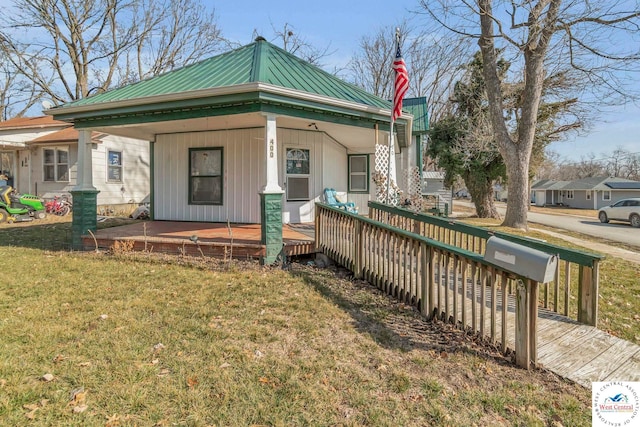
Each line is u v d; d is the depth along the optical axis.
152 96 5.76
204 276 5.05
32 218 11.79
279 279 4.95
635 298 5.11
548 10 10.48
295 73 6.74
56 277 4.99
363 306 4.11
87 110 6.45
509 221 12.42
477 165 17.16
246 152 8.50
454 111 20.38
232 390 2.45
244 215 8.62
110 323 3.46
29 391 2.35
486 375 2.78
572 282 5.87
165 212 9.32
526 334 2.87
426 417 2.28
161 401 2.31
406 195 11.27
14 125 14.32
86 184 6.95
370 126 7.21
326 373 2.71
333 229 5.73
